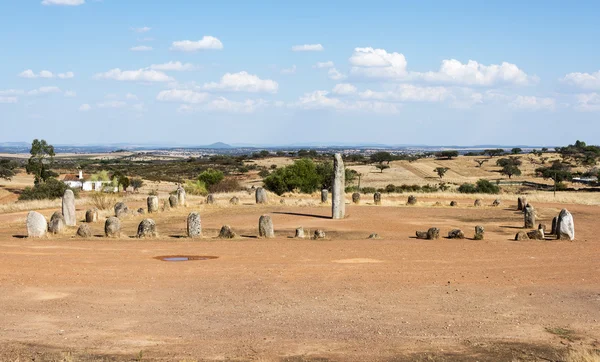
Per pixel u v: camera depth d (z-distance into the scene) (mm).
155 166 182625
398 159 185375
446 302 15797
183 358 11258
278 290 16922
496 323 13953
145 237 26625
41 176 94875
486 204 48344
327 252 23016
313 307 15219
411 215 38062
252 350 11812
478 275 19047
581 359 11125
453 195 57281
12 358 11125
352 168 148000
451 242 25938
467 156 189250
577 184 106125
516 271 19703
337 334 12984
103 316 14305
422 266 20375
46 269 19469
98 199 47344
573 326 13766
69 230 28922
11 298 15875
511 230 31297
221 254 22516
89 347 11938
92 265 20188
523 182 110250
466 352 11789
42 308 14945
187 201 47938
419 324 13812
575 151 172250
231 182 73375
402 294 16578
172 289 16969
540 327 13656
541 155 172250
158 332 13070
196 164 181500
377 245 24875
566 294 16797
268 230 27391
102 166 185375
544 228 31078
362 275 18875
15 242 25203
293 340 12523
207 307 15172
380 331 13234
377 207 43438
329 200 48531
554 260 21672
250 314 14570
